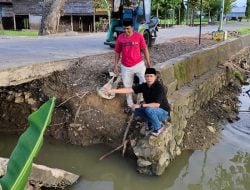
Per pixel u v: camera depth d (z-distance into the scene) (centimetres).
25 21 3147
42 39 1530
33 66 798
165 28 3053
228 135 955
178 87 948
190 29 2877
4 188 252
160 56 1102
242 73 1653
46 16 2166
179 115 835
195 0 3706
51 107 264
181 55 1082
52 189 635
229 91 1366
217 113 1088
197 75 1138
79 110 810
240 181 735
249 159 821
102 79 857
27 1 3033
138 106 691
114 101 803
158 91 665
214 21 4397
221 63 1462
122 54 731
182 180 719
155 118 674
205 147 862
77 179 676
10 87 875
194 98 975
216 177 742
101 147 784
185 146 848
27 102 866
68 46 1242
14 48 1118
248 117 1118
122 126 776
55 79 861
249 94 1395
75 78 869
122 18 1180
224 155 833
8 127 866
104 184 676
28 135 261
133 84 762
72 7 2952
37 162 740
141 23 1179
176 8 3834
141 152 698
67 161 748
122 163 732
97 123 792
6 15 3080
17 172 251
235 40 1886
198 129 920
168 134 737
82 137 798
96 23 2966
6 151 798
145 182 693
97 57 992
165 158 721
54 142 805
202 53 1196
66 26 3005
